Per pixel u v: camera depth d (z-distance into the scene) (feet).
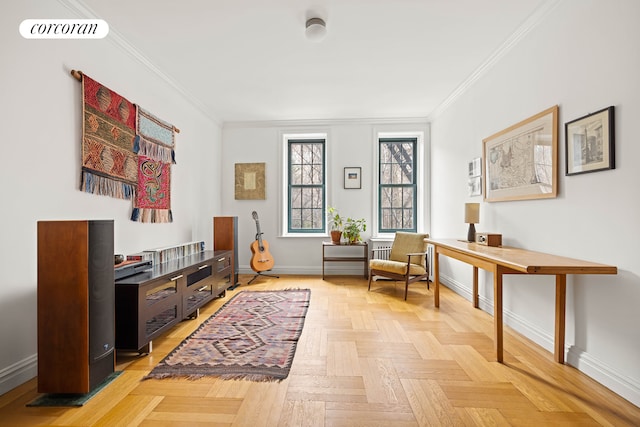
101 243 5.88
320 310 10.78
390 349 7.63
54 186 6.87
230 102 14.53
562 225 7.20
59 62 7.01
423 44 9.50
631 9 5.51
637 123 5.43
